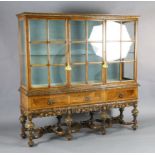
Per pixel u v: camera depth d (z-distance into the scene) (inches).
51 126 161.9
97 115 186.1
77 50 161.5
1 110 173.9
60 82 158.2
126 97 164.9
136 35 162.4
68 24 149.0
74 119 183.0
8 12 167.3
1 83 172.2
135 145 148.0
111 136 160.9
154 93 193.9
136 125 170.2
